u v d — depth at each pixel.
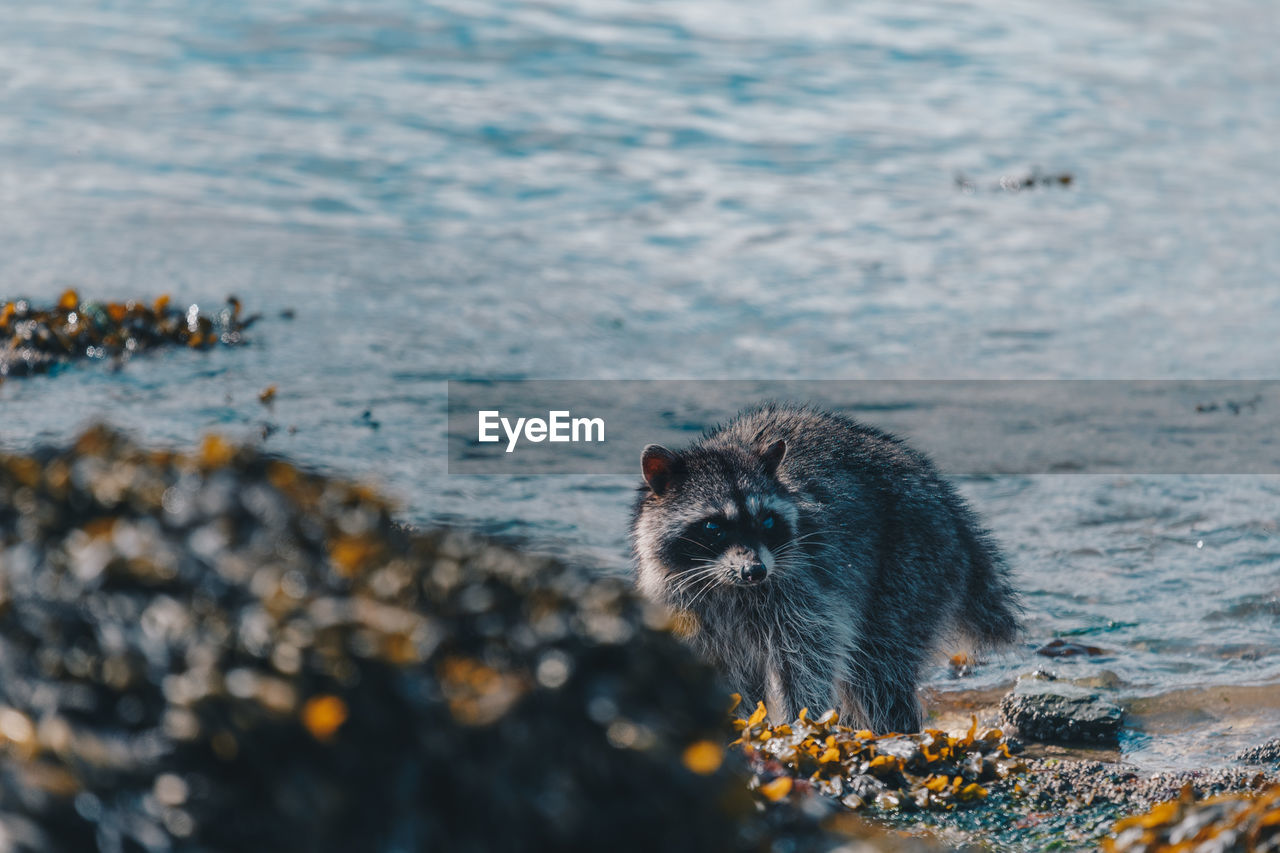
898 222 16.33
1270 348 12.41
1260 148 19.91
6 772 2.65
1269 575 7.97
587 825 2.64
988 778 5.39
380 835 2.55
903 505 6.90
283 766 2.56
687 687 2.87
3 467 2.98
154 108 20.27
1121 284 14.28
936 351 12.25
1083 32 27.66
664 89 22.41
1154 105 22.30
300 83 22.03
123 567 2.72
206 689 2.56
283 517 2.90
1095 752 5.96
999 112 21.66
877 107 21.78
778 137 19.95
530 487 8.88
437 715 2.59
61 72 22.14
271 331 11.70
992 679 7.09
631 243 15.27
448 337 11.91
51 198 15.73
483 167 18.05
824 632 6.73
